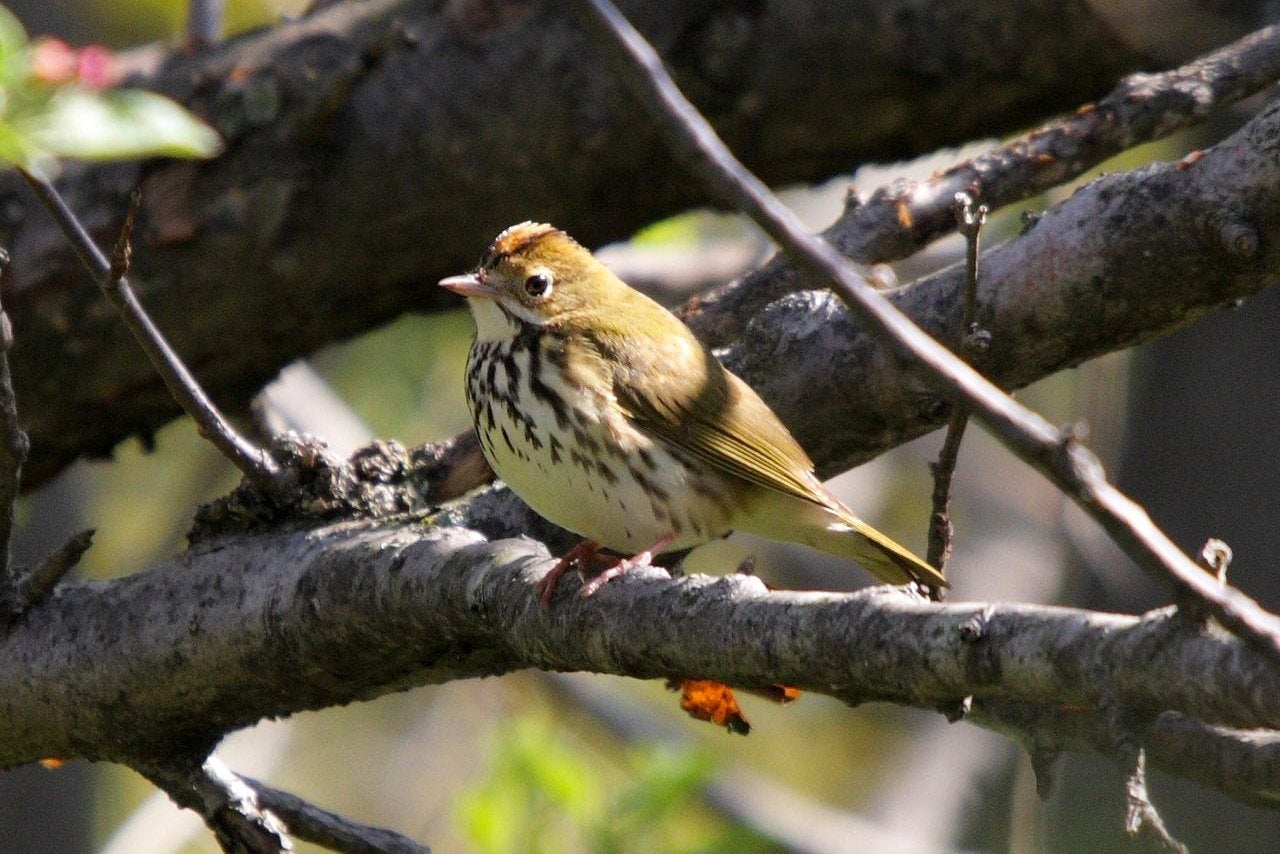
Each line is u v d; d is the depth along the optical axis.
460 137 12.34
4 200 12.34
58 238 12.26
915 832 17.27
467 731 20.06
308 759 20.22
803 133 12.56
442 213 12.48
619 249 16.73
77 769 15.84
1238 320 13.59
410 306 12.92
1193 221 8.65
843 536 10.66
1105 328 9.11
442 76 12.34
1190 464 13.62
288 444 9.28
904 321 5.47
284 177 12.27
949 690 5.91
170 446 20.44
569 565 7.66
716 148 5.39
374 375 19.22
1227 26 12.00
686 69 12.23
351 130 12.30
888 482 19.92
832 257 5.36
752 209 5.37
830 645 6.23
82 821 15.85
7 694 9.14
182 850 18.45
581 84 12.26
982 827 17.77
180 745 9.16
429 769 19.94
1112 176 9.10
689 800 16.36
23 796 15.45
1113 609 14.53
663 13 12.15
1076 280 8.99
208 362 12.75
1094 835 12.63
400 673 8.76
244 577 8.83
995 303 9.19
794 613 6.41
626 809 14.03
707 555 19.73
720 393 10.26
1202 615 5.25
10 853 15.30
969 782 17.84
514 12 12.35
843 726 20.66
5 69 5.41
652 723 17.62
